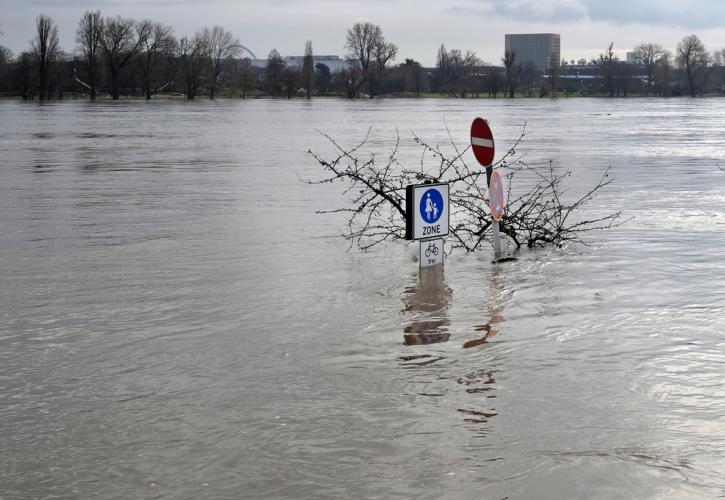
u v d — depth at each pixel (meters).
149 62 156.25
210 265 10.80
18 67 154.25
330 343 7.36
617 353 7.05
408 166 26.02
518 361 6.84
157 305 8.68
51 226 14.08
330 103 142.88
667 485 4.66
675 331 7.71
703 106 126.75
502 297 9.09
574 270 10.55
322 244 12.40
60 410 5.82
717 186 20.22
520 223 12.75
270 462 5.00
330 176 22.80
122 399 6.02
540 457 5.02
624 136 44.00
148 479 4.80
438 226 10.74
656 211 15.86
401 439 5.29
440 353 7.07
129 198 18.00
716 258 11.25
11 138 42.28
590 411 5.74
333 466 4.94
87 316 8.26
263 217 15.13
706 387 6.21
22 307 8.62
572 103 148.12
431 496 4.57
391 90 199.88
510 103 145.50
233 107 114.06
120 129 52.31
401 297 9.08
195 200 17.66
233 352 7.10
